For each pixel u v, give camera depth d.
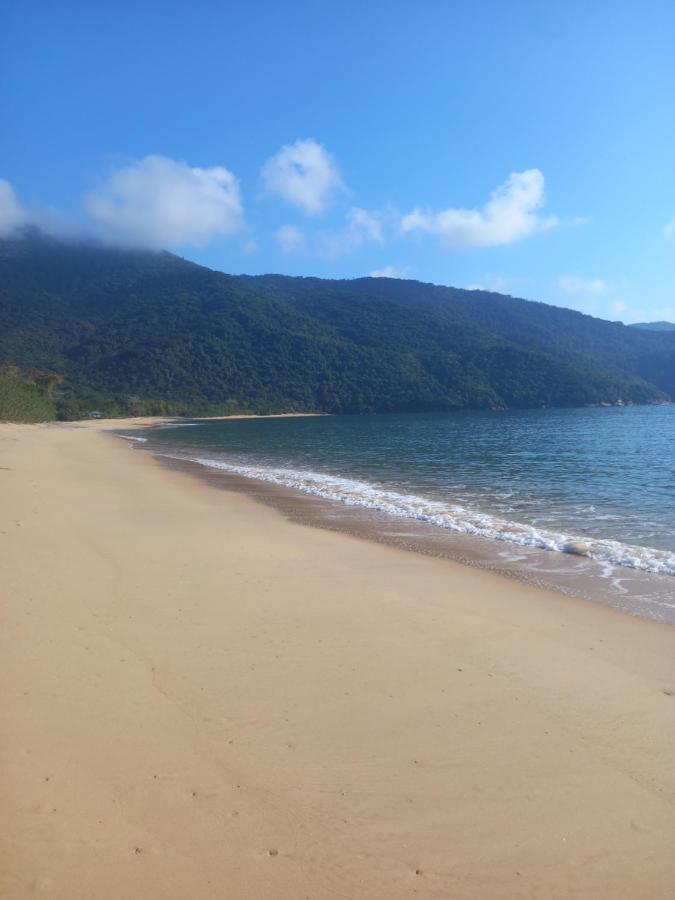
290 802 3.28
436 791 3.40
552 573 8.34
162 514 12.23
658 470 21.92
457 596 7.12
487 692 4.59
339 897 2.70
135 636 5.50
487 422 70.38
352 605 6.59
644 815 3.22
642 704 4.44
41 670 4.73
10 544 8.59
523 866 2.89
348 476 20.56
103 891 2.67
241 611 6.28
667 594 7.39
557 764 3.67
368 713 4.23
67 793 3.29
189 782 3.42
